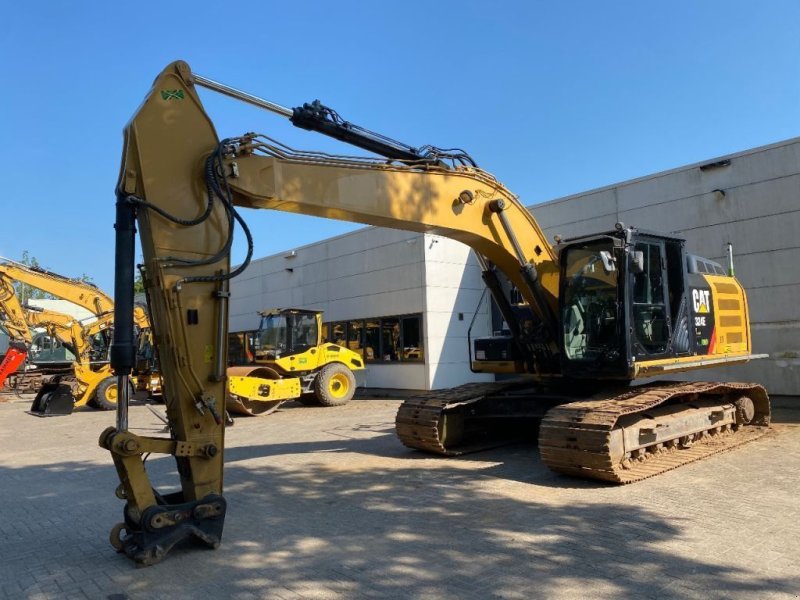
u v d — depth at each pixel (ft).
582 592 13.39
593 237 25.73
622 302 24.88
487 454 29.48
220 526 17.13
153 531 15.96
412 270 61.41
